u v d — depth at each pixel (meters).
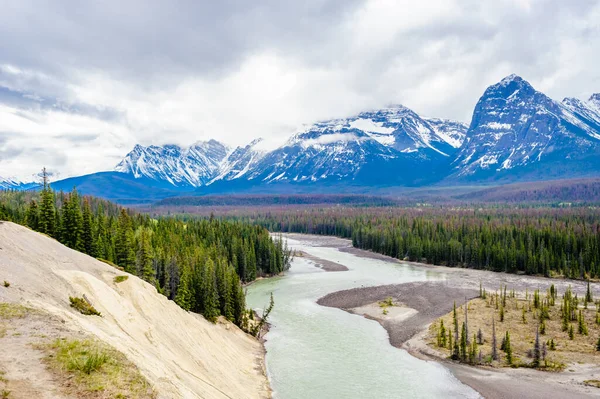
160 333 50.84
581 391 53.75
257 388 54.22
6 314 31.11
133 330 45.19
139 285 58.09
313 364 63.91
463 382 57.62
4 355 25.80
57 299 39.44
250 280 130.38
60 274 46.38
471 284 121.38
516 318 81.94
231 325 73.50
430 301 100.50
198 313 73.00
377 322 86.31
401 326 82.88
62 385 24.39
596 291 112.06
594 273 131.50
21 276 39.88
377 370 61.78
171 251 101.44
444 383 57.41
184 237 132.50
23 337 28.55
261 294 112.31
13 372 24.22
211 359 55.28
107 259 85.44
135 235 109.56
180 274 87.75
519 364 62.38
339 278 133.88
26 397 22.30
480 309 89.44
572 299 92.12
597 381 55.94
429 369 62.19
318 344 72.94
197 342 57.09
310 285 123.06
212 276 77.69
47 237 58.22
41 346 27.83
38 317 32.12
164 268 94.75
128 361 29.66
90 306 41.50
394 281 127.06
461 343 65.94
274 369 62.03
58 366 26.03
